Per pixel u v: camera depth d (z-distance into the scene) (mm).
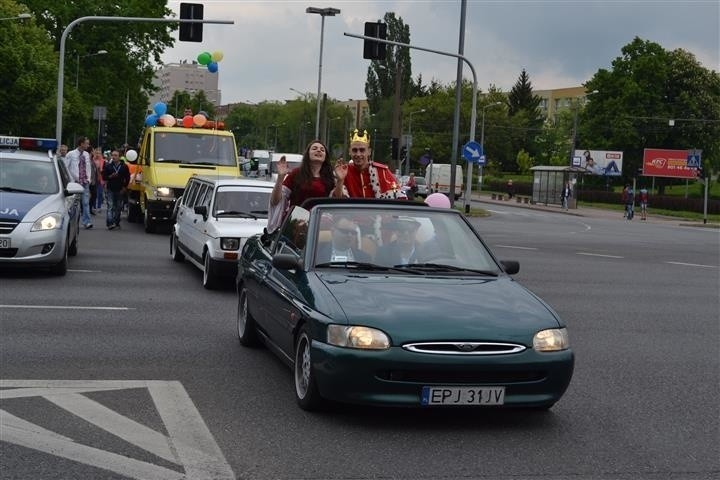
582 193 87062
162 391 7816
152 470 5754
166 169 24812
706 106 90562
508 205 73375
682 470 6152
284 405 7496
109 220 25234
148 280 15250
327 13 62688
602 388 8625
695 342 11469
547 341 6953
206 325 11242
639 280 18984
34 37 62719
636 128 91062
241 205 15484
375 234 8211
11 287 13719
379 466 6012
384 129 127500
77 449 6133
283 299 7977
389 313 6902
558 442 6750
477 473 5953
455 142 39594
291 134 156500
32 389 7719
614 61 92938
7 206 14688
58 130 33031
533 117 154750
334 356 6777
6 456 5949
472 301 7227
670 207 75688
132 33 64812
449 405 6766
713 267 22969
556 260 22938
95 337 10133
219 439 6484
